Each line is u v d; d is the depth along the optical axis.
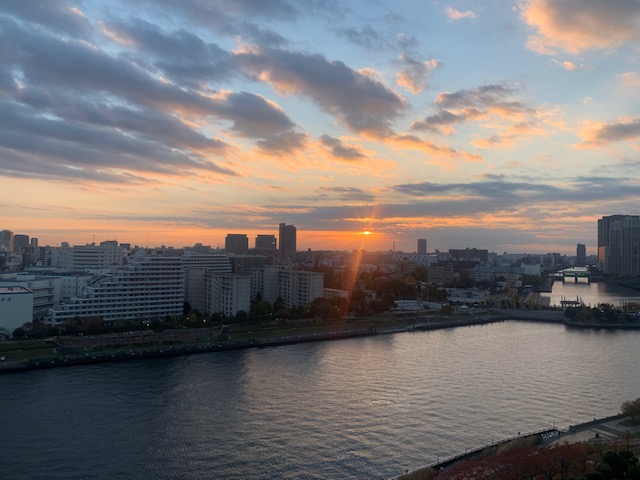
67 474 156.75
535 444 160.12
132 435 186.00
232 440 182.12
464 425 196.38
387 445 178.38
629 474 106.19
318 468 161.75
